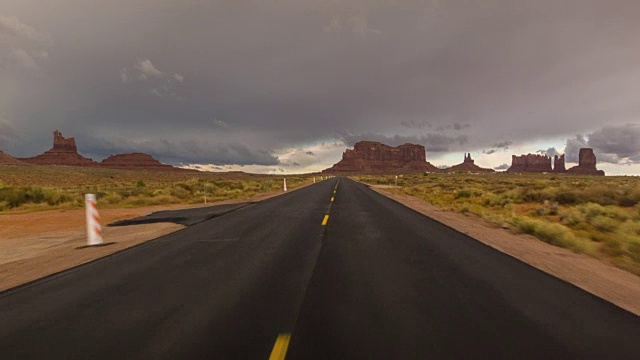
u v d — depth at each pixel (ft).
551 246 37.58
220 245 35.78
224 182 176.04
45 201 89.97
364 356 13.43
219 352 13.83
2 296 21.22
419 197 112.78
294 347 14.17
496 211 73.26
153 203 93.30
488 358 13.39
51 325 16.79
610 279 25.16
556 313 18.02
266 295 20.71
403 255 31.09
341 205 77.51
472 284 22.86
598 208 61.82
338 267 27.07
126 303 19.63
